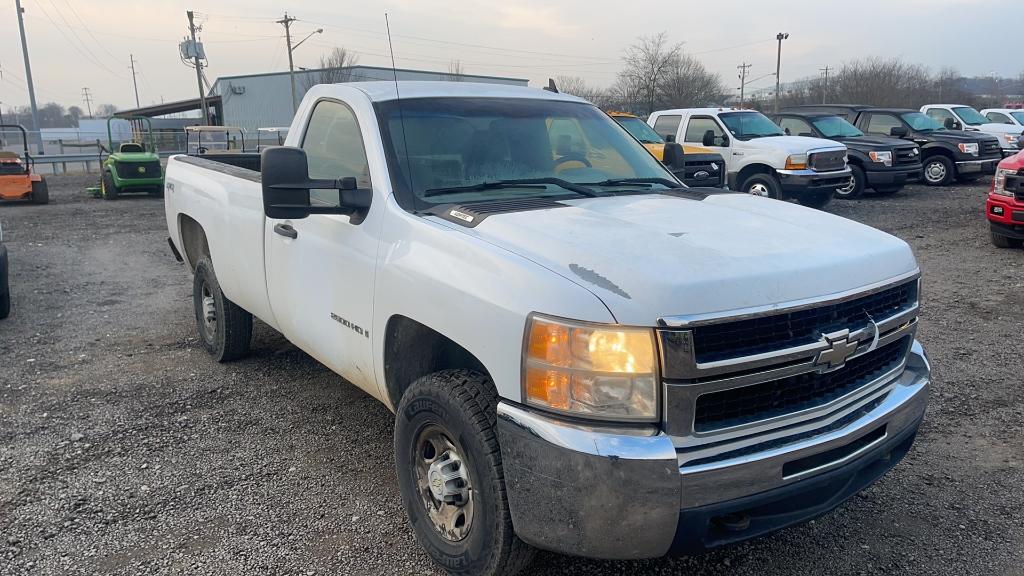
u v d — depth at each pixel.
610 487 2.31
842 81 69.56
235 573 3.09
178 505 3.62
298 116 4.32
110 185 18.58
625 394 2.33
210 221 5.07
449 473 2.90
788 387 2.54
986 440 4.25
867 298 2.71
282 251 4.10
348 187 3.38
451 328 2.76
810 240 2.81
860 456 2.72
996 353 5.68
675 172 4.51
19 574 3.07
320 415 4.68
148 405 4.85
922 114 19.20
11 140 39.56
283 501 3.65
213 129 23.73
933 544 3.26
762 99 77.81
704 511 2.37
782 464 2.47
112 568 3.12
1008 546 3.23
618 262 2.46
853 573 3.07
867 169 15.38
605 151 4.13
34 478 3.88
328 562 3.16
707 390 2.34
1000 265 8.82
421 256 2.98
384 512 3.55
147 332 6.54
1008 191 9.48
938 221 12.35
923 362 3.17
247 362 5.65
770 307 2.41
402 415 3.09
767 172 13.53
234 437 4.37
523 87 4.49
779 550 3.24
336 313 3.61
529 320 2.44
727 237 2.78
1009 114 24.09
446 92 3.99
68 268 9.56
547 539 2.47
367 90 3.85
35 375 5.42
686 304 2.30
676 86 51.47
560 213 3.06
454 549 2.91
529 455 2.45
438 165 3.54
